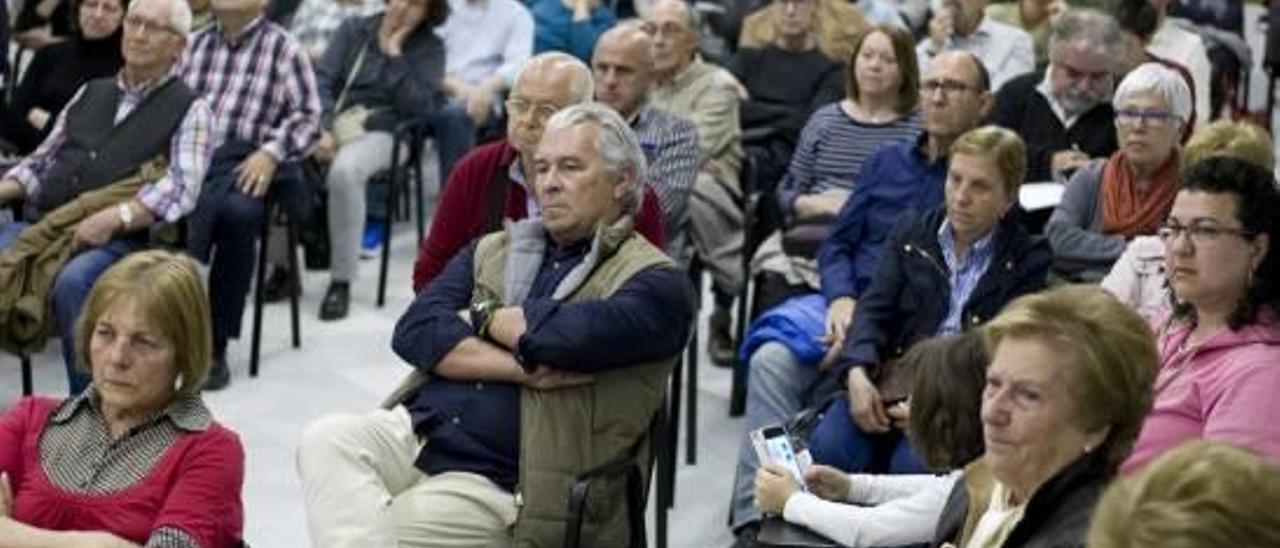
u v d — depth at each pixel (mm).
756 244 6188
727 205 6305
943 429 3152
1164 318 3748
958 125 5105
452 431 3961
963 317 4527
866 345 4582
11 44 8352
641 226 4418
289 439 5727
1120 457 2650
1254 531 1766
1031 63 7309
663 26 6473
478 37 8078
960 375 3146
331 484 3881
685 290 3977
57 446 3533
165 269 3479
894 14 8430
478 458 3941
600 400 3908
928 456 3189
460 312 4113
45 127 6801
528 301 3986
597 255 4008
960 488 3027
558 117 4109
